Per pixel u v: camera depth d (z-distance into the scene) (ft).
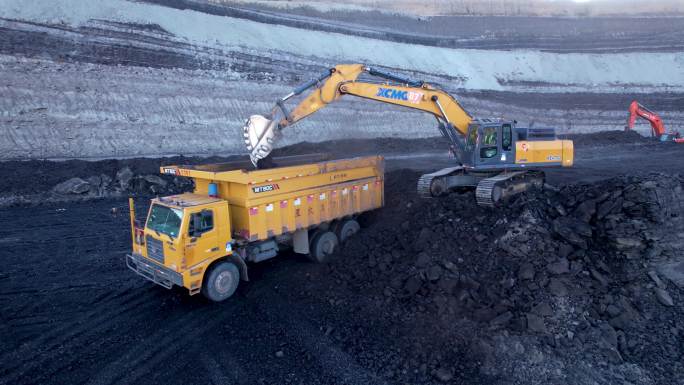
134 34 86.99
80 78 75.15
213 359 23.35
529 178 39.70
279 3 128.67
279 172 30.32
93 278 33.19
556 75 125.80
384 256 31.78
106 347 24.41
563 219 30.96
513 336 23.72
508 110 104.53
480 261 28.99
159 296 30.32
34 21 78.54
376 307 27.32
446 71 119.75
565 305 25.23
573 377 21.53
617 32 146.20
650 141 78.48
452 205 35.60
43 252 38.09
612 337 23.65
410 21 144.36
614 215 30.01
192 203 27.53
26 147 63.98
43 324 26.76
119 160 62.80
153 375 22.08
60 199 52.80
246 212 29.17
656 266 27.48
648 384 21.15
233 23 104.12
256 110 86.38
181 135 76.38
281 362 23.11
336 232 36.19
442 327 24.73
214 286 28.27
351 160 36.45
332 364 22.91
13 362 23.00
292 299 29.48
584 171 51.83
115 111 74.33
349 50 113.70
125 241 40.96
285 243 34.91
